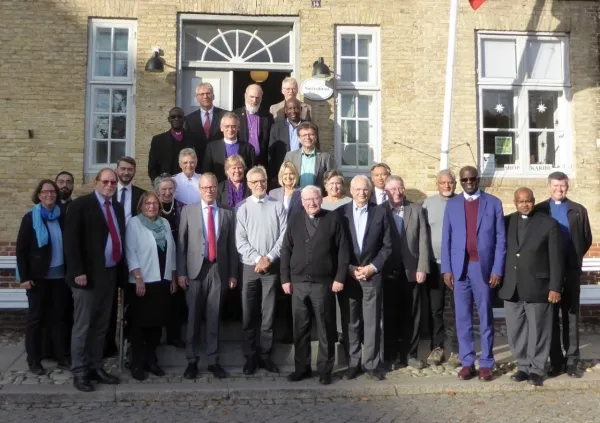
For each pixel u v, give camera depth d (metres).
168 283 7.16
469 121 10.41
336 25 10.35
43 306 7.40
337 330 7.83
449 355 8.19
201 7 10.09
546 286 7.12
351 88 10.33
